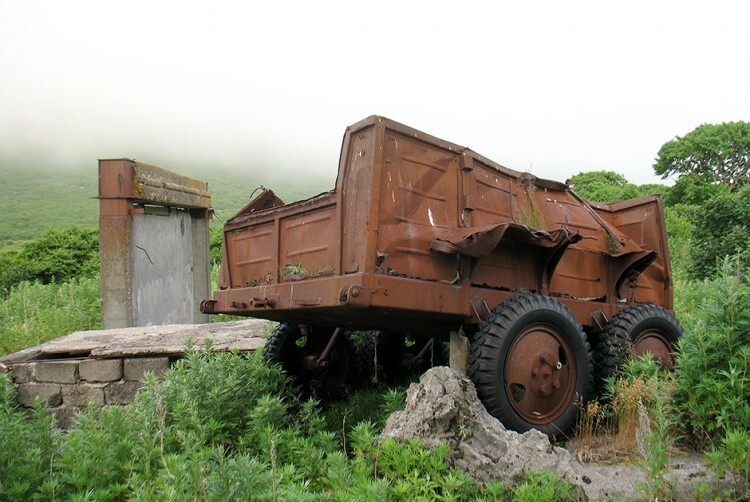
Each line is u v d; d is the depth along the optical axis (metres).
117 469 3.59
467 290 4.51
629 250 6.04
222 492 2.91
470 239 4.26
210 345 5.52
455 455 3.70
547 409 4.59
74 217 75.38
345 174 4.33
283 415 4.63
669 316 5.81
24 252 23.77
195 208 12.31
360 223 4.13
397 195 4.27
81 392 6.54
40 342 10.20
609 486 3.71
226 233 5.82
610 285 6.02
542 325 4.62
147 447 3.62
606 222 6.52
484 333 4.34
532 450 3.60
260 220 5.37
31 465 3.52
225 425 4.39
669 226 22.81
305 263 4.77
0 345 9.78
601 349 5.52
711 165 39.50
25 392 6.60
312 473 3.71
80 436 3.77
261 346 6.25
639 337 5.57
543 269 5.20
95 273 22.86
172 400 4.59
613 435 4.67
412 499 3.13
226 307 5.59
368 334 6.94
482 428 3.84
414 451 3.55
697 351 4.32
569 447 4.54
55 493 3.37
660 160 40.88
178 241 11.66
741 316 4.31
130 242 9.69
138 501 2.90
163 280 10.88
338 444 4.14
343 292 4.00
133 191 9.66
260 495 2.94
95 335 7.34
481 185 4.95
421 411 3.82
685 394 4.40
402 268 4.22
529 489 3.17
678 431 4.47
